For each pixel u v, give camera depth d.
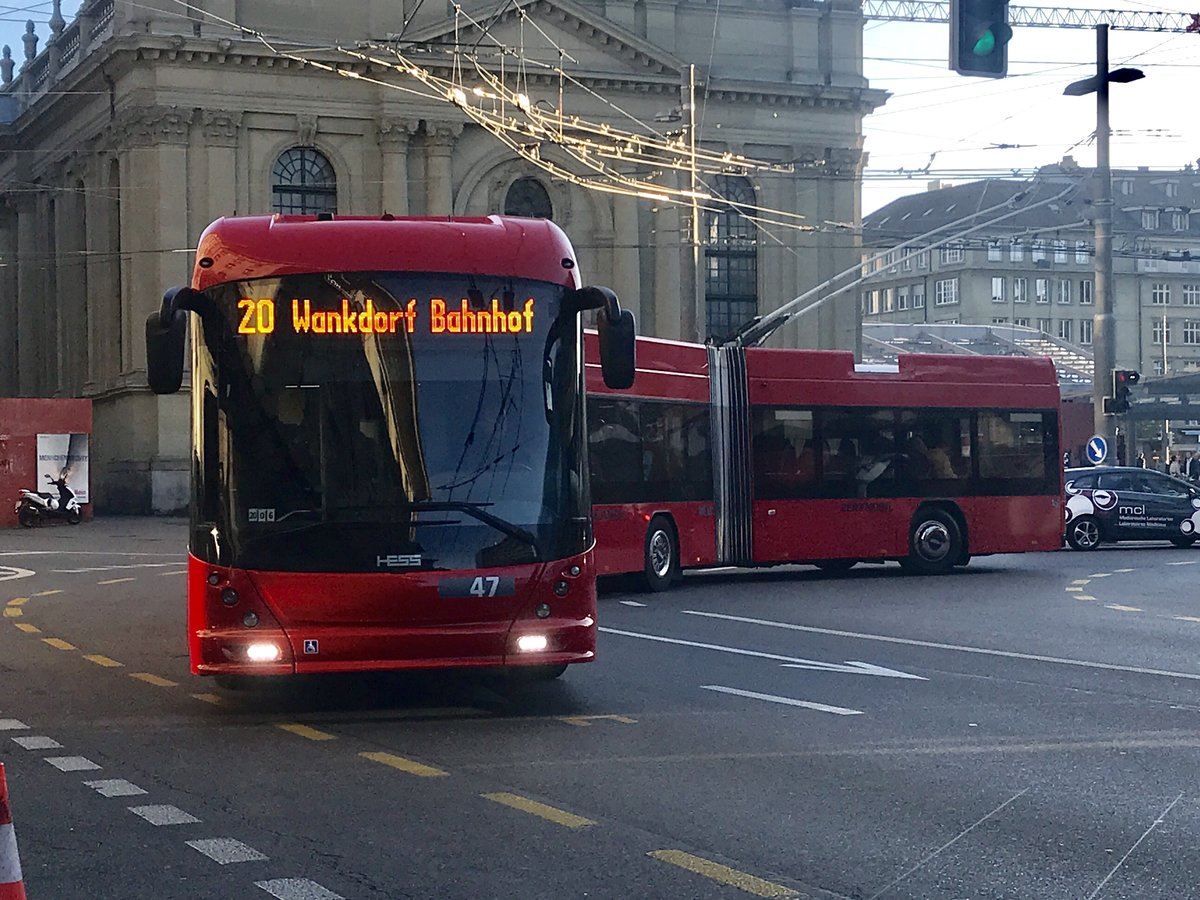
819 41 58.09
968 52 16.31
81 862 7.00
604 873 6.74
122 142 52.12
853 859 6.98
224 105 51.31
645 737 10.12
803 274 58.00
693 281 31.48
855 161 58.22
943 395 24.59
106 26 54.75
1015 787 8.52
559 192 55.12
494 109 52.56
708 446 22.33
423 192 53.50
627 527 20.73
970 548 24.75
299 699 11.94
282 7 51.81
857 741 9.95
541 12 53.38
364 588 10.46
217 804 8.17
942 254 107.75
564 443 11.00
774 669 13.53
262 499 10.58
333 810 8.01
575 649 10.80
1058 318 107.75
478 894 6.42
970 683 12.63
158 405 51.44
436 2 52.91
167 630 17.14
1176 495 32.09
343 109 52.62
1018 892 6.45
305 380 10.73
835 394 23.61
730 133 56.72
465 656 10.58
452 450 10.73
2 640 16.17
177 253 50.94
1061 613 18.45
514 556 10.67
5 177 64.94
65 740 10.16
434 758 9.43
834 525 23.47
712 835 7.43
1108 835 7.44
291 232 11.04
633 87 55.00
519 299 11.06
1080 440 49.81
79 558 31.30
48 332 61.72
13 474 44.53
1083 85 32.75
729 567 25.66
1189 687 12.41
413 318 10.88
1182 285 109.00
